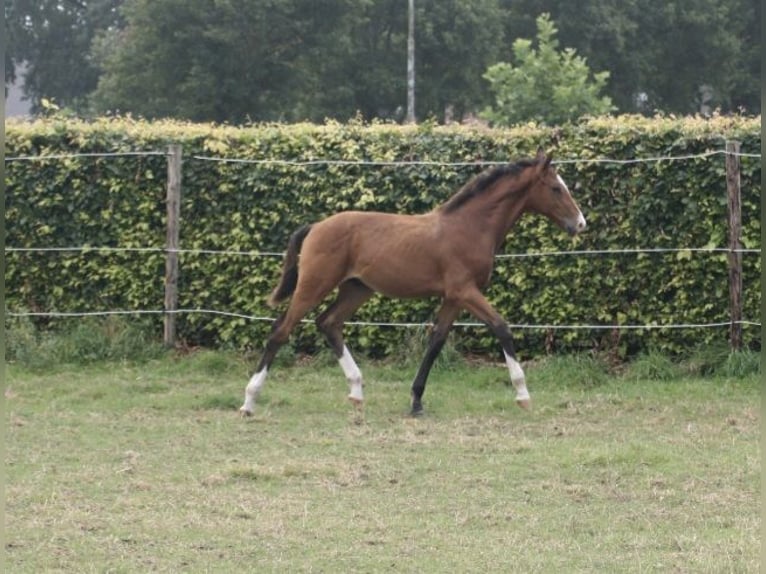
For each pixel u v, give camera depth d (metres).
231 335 13.79
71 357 13.34
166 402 11.57
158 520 7.54
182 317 13.92
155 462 9.17
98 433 10.21
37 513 7.67
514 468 8.97
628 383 12.43
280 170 13.69
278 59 41.91
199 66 41.25
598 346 13.25
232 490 8.34
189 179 13.84
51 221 14.02
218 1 40.75
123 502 7.96
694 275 12.84
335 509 7.86
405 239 10.97
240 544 7.07
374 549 7.01
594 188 13.09
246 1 40.84
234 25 41.16
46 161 13.95
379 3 45.53
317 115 43.59
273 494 8.25
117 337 13.56
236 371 13.19
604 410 11.23
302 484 8.54
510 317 13.36
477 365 13.37
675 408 11.22
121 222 13.95
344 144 13.64
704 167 12.74
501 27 47.41
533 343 13.38
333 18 42.50
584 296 13.16
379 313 13.50
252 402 11.11
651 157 12.92
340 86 44.28
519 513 7.77
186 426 10.55
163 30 41.69
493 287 13.33
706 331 12.87
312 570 6.61
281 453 9.51
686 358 12.94
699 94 50.09
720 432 10.20
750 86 48.25
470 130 13.54
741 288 12.64
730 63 47.94
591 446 9.64
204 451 9.60
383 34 46.59
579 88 23.17
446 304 11.12
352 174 13.59
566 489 8.35
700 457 9.27
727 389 11.93
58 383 12.45
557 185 11.05
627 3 46.34
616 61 46.41
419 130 13.66
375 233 11.06
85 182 13.98
